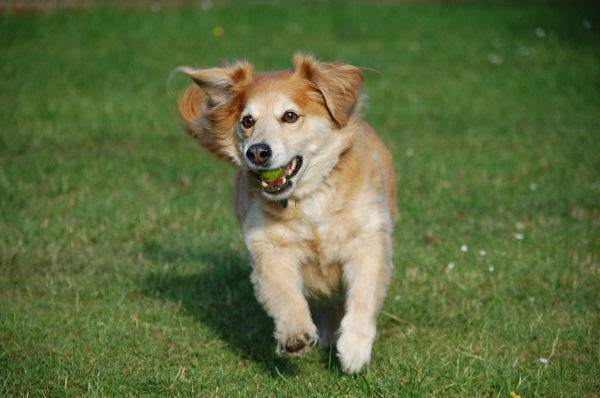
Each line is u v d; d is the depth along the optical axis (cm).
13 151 1199
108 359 649
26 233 915
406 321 722
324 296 667
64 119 1355
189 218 980
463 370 618
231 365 650
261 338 709
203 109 672
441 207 999
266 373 634
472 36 1962
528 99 1483
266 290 602
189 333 708
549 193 1034
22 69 1608
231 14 2159
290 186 604
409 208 993
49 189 1052
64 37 1867
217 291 801
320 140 620
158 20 2059
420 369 621
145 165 1159
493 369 618
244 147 622
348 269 620
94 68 1645
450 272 813
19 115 1354
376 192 633
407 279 800
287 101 614
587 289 769
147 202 1027
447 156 1188
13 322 707
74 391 598
